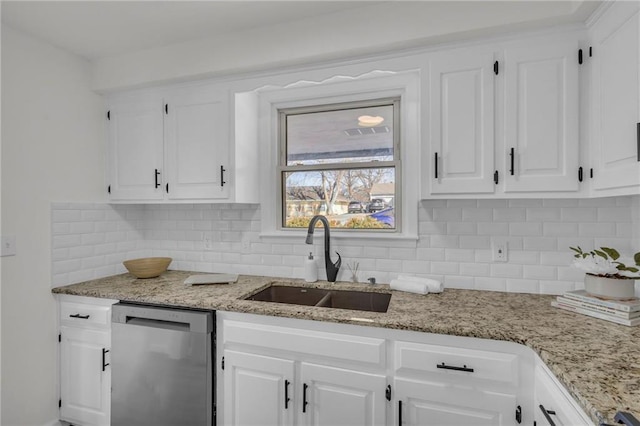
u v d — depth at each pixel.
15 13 1.73
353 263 2.12
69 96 2.16
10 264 1.84
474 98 1.62
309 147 2.29
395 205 2.12
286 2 1.69
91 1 1.65
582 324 1.33
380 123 2.15
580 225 1.73
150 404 1.76
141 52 2.17
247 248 2.38
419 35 1.64
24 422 1.89
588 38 1.47
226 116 2.09
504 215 1.85
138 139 2.29
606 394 0.84
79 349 1.97
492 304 1.61
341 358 1.45
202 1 1.67
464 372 1.30
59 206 2.08
